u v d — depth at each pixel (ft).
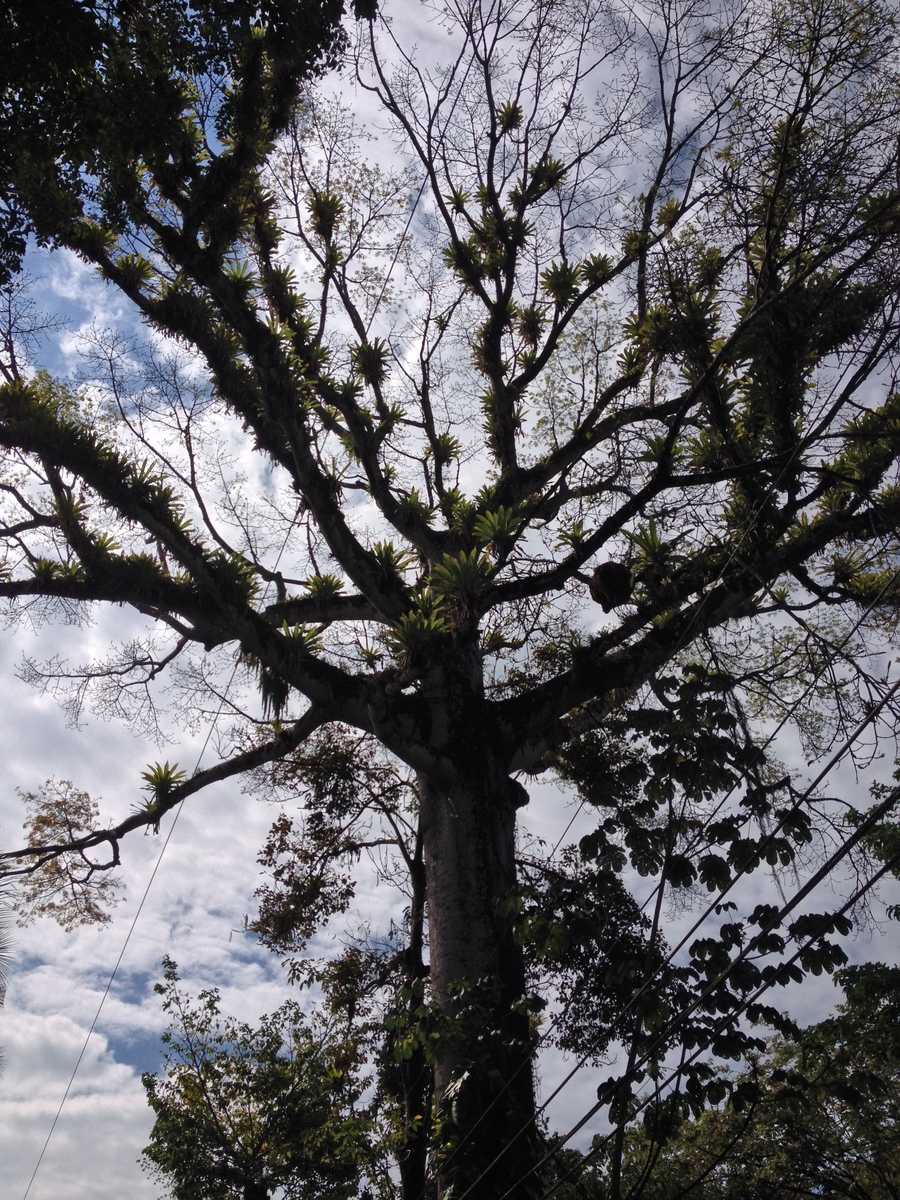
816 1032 38.22
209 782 39.47
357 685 38.06
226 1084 66.69
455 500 44.16
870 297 25.03
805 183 25.31
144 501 36.60
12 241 30.58
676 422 31.86
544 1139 30.35
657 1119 23.49
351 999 48.96
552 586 36.45
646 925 32.89
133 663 42.11
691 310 32.60
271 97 37.14
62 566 39.27
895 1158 37.58
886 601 28.35
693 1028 23.31
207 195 35.86
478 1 45.57
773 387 30.76
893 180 24.04
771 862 24.36
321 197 46.98
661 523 32.71
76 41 27.30
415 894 49.67
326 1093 64.34
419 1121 35.12
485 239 48.60
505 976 33.24
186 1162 63.87
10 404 35.96
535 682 50.42
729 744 25.89
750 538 32.65
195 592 38.65
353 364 45.70
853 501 33.37
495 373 47.93
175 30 30.42
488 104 46.96
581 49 46.14
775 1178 35.94
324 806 50.83
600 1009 34.86
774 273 28.40
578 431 45.21
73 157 30.91
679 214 38.96
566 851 43.45
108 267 39.24
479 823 36.01
